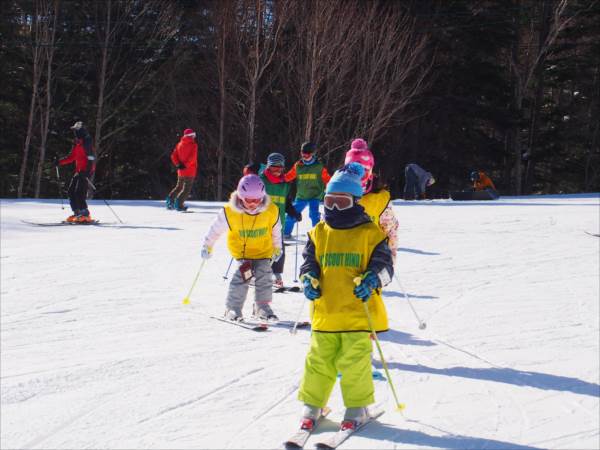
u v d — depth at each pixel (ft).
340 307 13.70
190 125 111.65
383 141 114.11
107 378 16.53
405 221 46.70
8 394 15.47
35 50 101.91
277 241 22.15
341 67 100.63
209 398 15.25
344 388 13.67
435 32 110.11
